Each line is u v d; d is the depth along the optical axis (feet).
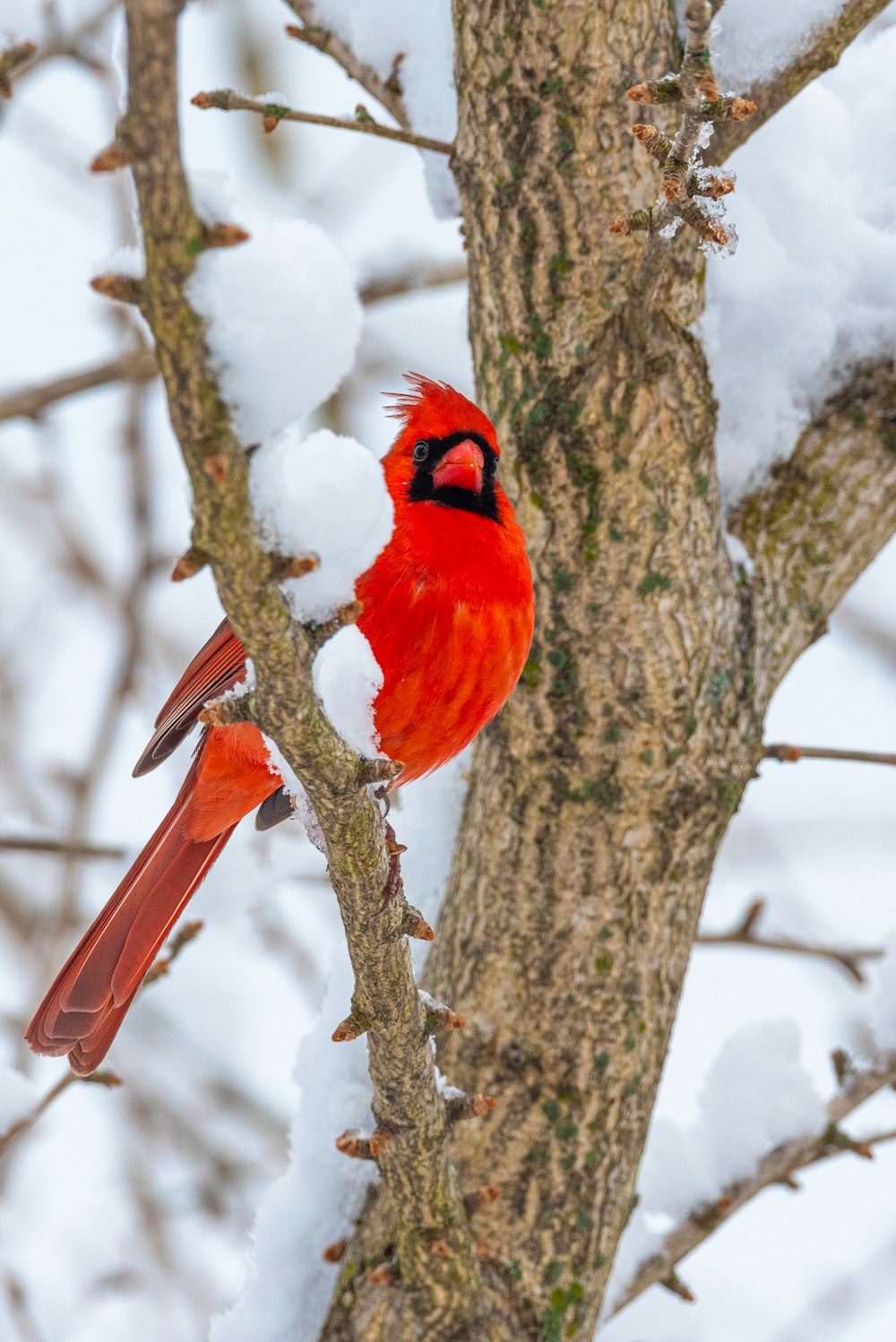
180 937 23.53
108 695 34.58
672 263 18.94
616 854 19.99
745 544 21.49
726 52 19.75
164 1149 35.60
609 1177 19.58
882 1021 22.72
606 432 19.31
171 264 10.69
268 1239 19.74
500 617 19.20
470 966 20.33
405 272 30.17
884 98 23.03
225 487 11.66
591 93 19.04
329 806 14.70
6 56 15.53
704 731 19.98
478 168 19.83
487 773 20.99
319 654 14.75
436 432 20.56
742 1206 22.26
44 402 29.58
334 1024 20.80
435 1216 17.56
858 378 22.25
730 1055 22.56
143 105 9.93
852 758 21.03
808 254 21.95
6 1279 30.53
